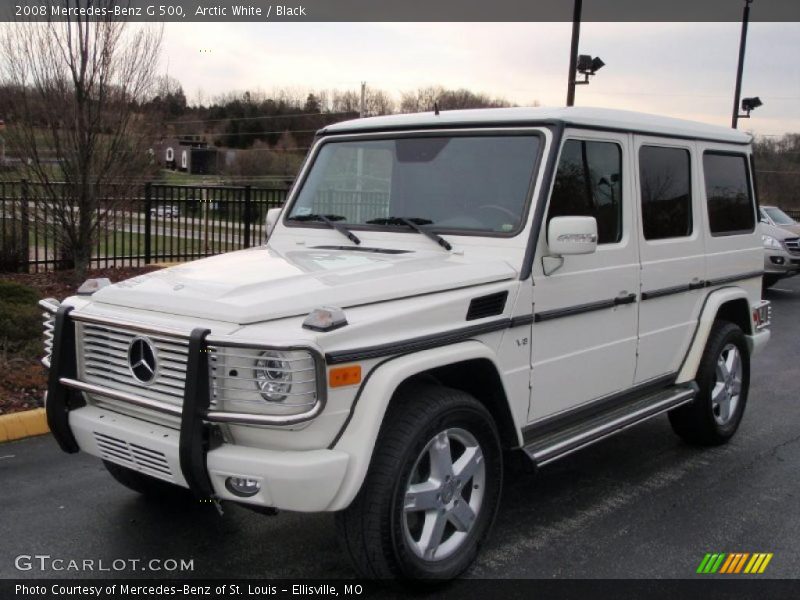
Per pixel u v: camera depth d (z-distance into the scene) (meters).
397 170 4.61
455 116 4.53
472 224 4.24
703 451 5.84
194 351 3.08
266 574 3.82
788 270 15.58
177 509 4.53
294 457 3.10
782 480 5.27
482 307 3.78
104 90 10.38
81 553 3.99
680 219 5.34
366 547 3.34
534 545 4.19
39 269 11.96
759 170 41.38
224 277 3.67
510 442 4.02
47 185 10.44
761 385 8.05
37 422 5.77
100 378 3.60
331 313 3.12
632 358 4.89
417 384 3.68
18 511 4.45
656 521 4.54
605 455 5.71
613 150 4.66
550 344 4.20
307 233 4.78
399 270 3.77
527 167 4.18
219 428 3.22
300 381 3.04
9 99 10.27
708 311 5.55
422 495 3.52
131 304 3.55
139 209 12.42
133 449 3.43
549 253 4.10
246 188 14.33
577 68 17.75
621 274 4.68
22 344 7.04
